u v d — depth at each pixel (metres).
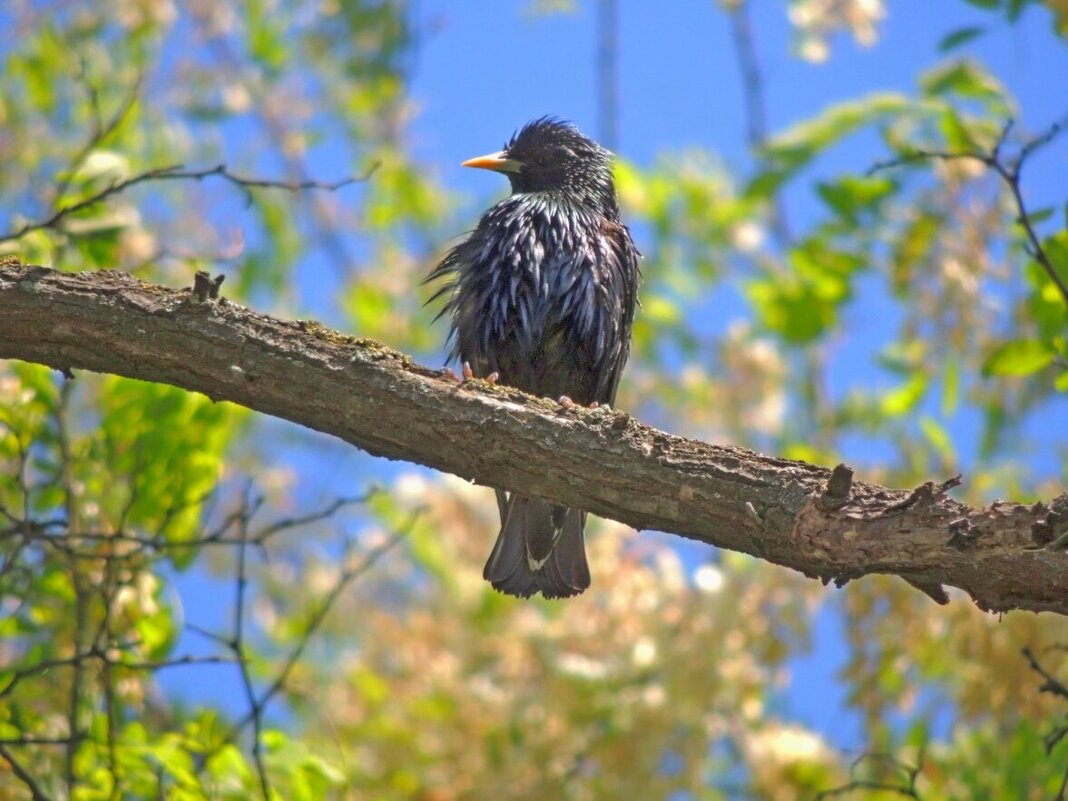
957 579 6.39
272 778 9.66
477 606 14.33
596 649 13.06
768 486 6.96
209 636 9.15
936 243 11.91
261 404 7.59
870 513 6.58
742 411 15.30
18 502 10.04
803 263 12.43
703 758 12.66
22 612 10.02
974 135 11.71
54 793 9.36
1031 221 9.27
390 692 13.80
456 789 12.78
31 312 7.53
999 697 10.66
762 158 12.43
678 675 12.65
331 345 7.56
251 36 16.72
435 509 14.99
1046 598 6.25
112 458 10.04
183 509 9.44
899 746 12.27
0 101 14.37
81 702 9.59
